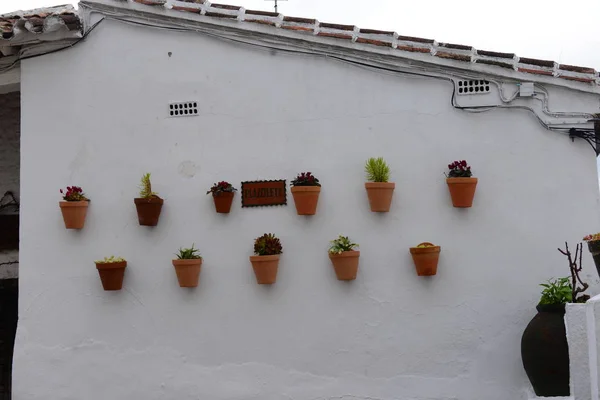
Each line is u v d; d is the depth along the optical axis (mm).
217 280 7727
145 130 7953
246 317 7641
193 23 7836
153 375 7773
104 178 8000
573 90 7133
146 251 7879
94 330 7922
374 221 7430
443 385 7195
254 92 7750
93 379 7879
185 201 7836
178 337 7766
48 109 8148
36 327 8023
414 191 7375
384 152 7449
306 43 7598
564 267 7086
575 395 6043
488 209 7230
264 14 7648
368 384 7340
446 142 7336
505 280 7160
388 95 7473
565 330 6426
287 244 7590
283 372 7523
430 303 7273
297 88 7664
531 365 6566
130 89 8000
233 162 7758
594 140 7121
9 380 10469
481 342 7152
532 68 7160
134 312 7863
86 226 8008
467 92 7324
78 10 8070
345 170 7516
